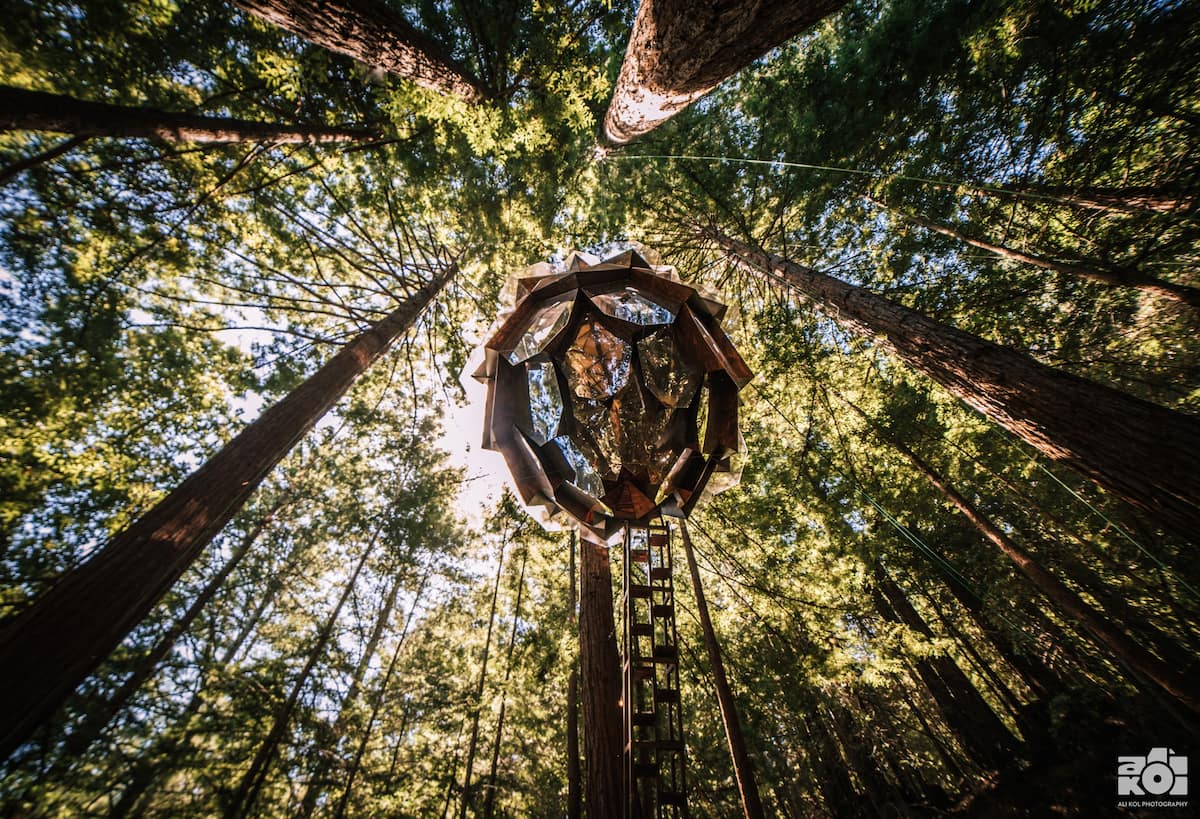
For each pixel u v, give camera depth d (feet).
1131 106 20.52
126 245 19.70
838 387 31.53
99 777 21.94
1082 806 25.45
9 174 11.66
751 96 25.07
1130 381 27.73
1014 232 26.43
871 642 24.23
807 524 25.26
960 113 24.43
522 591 44.47
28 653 6.14
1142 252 21.34
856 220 29.76
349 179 22.58
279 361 26.71
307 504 39.42
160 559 8.32
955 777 37.45
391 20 12.85
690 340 5.29
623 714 13.42
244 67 17.12
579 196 24.58
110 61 15.39
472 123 17.46
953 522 35.24
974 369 12.73
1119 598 33.22
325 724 32.09
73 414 21.59
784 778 38.22
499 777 43.11
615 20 19.36
